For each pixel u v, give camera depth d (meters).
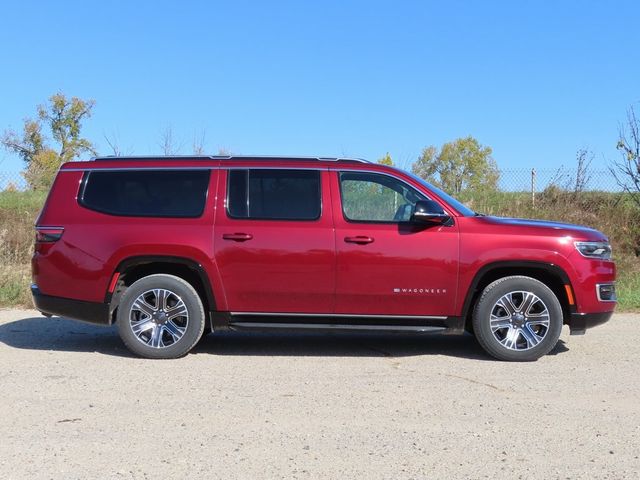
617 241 14.86
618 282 12.30
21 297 10.62
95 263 6.95
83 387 5.84
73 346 7.60
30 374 6.29
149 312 6.95
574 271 6.85
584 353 7.32
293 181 7.04
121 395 5.61
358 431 4.74
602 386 5.95
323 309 6.90
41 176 20.36
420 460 4.21
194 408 5.25
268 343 7.86
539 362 6.88
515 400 5.50
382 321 6.92
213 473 4.00
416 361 6.92
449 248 6.82
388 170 7.09
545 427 4.84
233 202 6.99
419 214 6.70
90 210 7.09
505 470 4.06
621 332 8.55
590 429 4.80
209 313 7.00
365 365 6.73
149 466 4.11
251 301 6.91
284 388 5.84
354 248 6.82
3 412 5.13
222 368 6.57
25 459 4.21
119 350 7.39
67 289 7.03
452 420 4.99
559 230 6.95
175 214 7.00
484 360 6.98
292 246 6.84
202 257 6.87
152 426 4.83
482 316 6.88
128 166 7.18
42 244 7.11
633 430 4.79
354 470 4.05
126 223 6.98
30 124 42.88
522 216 15.70
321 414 5.12
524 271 7.04
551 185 16.66
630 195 15.73
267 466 4.11
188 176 7.11
